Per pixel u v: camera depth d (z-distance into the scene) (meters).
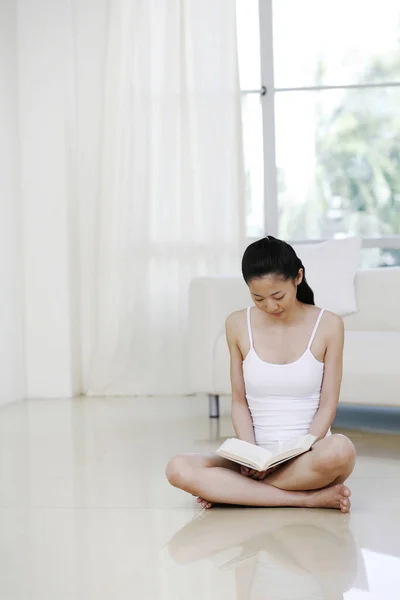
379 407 5.73
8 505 3.19
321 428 3.07
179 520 2.92
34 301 6.27
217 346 4.98
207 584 2.27
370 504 3.07
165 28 6.23
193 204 6.21
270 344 3.17
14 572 2.42
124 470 3.74
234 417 3.21
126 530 2.82
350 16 6.49
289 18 6.54
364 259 6.48
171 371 6.29
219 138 6.22
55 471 3.75
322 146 6.52
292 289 3.04
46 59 6.18
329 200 6.52
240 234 6.22
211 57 6.22
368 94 6.48
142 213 6.25
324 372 3.15
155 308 6.29
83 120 6.40
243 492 3.01
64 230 6.23
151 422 5.05
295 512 2.97
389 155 6.48
